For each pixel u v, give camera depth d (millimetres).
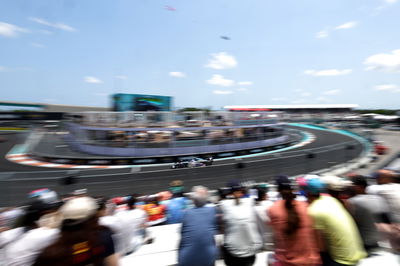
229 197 2867
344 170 14727
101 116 22328
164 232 4074
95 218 1680
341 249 1997
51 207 2352
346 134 39844
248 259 2490
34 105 56219
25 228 2395
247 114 26859
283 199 2229
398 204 2562
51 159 19844
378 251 2660
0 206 8078
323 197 2205
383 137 32094
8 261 2062
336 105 80188
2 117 49094
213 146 23516
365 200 2639
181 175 13781
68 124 27562
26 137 32844
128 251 3246
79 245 1494
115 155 20812
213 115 25438
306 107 81375
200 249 2346
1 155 22531
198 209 2574
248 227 2525
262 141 27391
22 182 8734
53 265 1421
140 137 21891
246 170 14391
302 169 14898
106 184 11281
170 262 3062
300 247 2033
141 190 11594
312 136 38969
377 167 14430
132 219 3355
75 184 10008
